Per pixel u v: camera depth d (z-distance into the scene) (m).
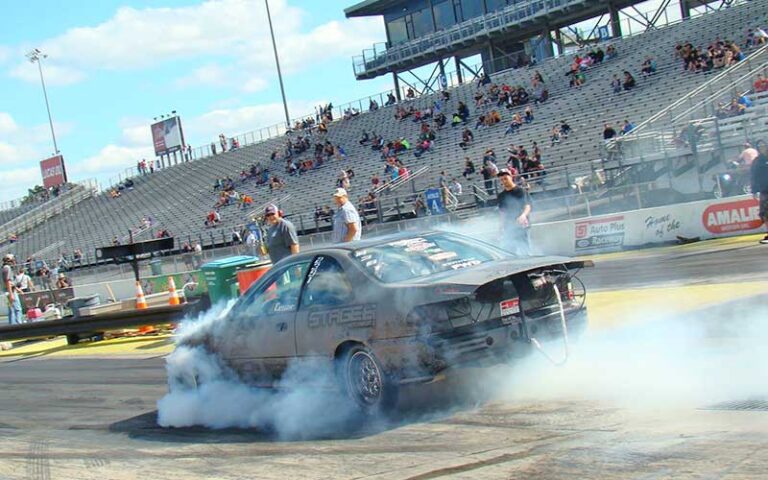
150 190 55.75
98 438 7.26
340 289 6.39
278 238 10.54
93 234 52.97
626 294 11.17
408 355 5.70
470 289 5.58
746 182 19.44
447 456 4.90
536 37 45.09
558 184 25.80
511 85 39.12
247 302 7.34
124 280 31.48
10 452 7.12
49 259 50.94
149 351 13.43
